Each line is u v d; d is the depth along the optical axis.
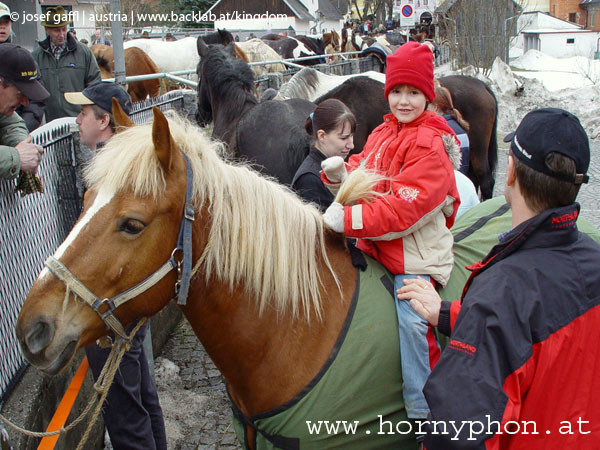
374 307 1.75
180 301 1.56
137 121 4.04
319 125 2.62
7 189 2.46
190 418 3.26
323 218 1.79
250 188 1.69
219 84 4.52
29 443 2.19
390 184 1.81
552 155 1.30
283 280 1.66
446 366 1.26
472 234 2.32
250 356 1.69
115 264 1.47
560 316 1.28
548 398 1.33
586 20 41.50
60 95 4.58
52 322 1.43
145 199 1.48
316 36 17.61
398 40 21.03
